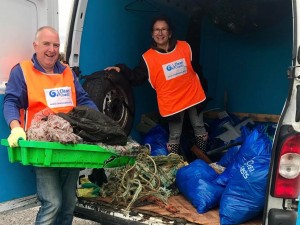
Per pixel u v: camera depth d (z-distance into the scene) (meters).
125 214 2.67
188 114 4.10
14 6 2.65
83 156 2.39
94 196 2.92
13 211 2.63
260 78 4.86
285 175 2.06
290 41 4.62
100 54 3.45
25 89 2.48
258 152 2.62
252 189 2.41
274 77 4.77
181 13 4.51
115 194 2.81
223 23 4.46
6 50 2.61
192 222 2.53
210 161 4.00
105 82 3.25
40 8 2.83
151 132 4.00
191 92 3.79
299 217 2.07
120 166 2.78
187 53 3.75
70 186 2.70
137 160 2.92
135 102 4.02
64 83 2.65
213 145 4.47
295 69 2.01
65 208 2.75
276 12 4.20
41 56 2.52
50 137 2.22
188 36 4.57
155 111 4.37
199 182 2.85
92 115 2.49
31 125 2.32
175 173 3.25
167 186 3.12
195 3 4.44
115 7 3.56
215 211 2.75
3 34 2.59
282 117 2.06
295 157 2.05
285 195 2.07
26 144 2.18
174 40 3.72
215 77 5.13
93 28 3.33
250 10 4.17
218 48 5.09
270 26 4.58
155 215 2.60
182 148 4.16
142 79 3.73
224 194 2.58
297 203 2.07
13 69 2.49
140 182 2.83
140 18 3.92
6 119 2.37
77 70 3.15
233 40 4.98
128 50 3.80
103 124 2.50
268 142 2.68
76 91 2.79
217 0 4.20
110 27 3.53
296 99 2.00
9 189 2.59
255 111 4.93
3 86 2.54
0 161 2.52
